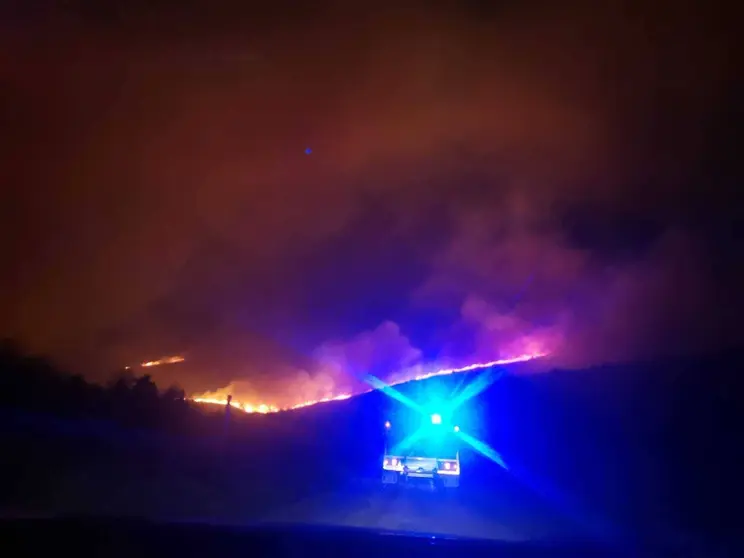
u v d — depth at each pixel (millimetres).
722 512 17234
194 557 8797
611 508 18344
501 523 15672
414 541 11805
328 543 10953
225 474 21172
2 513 12078
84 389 26969
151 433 25688
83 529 9930
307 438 34844
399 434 23359
